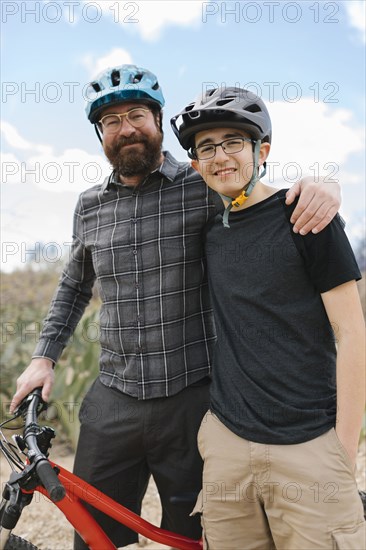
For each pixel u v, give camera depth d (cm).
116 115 212
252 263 184
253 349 184
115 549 200
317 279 175
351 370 172
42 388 223
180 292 214
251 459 181
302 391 179
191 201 215
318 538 174
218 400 192
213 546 195
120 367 222
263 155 196
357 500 178
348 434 174
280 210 183
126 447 224
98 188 233
